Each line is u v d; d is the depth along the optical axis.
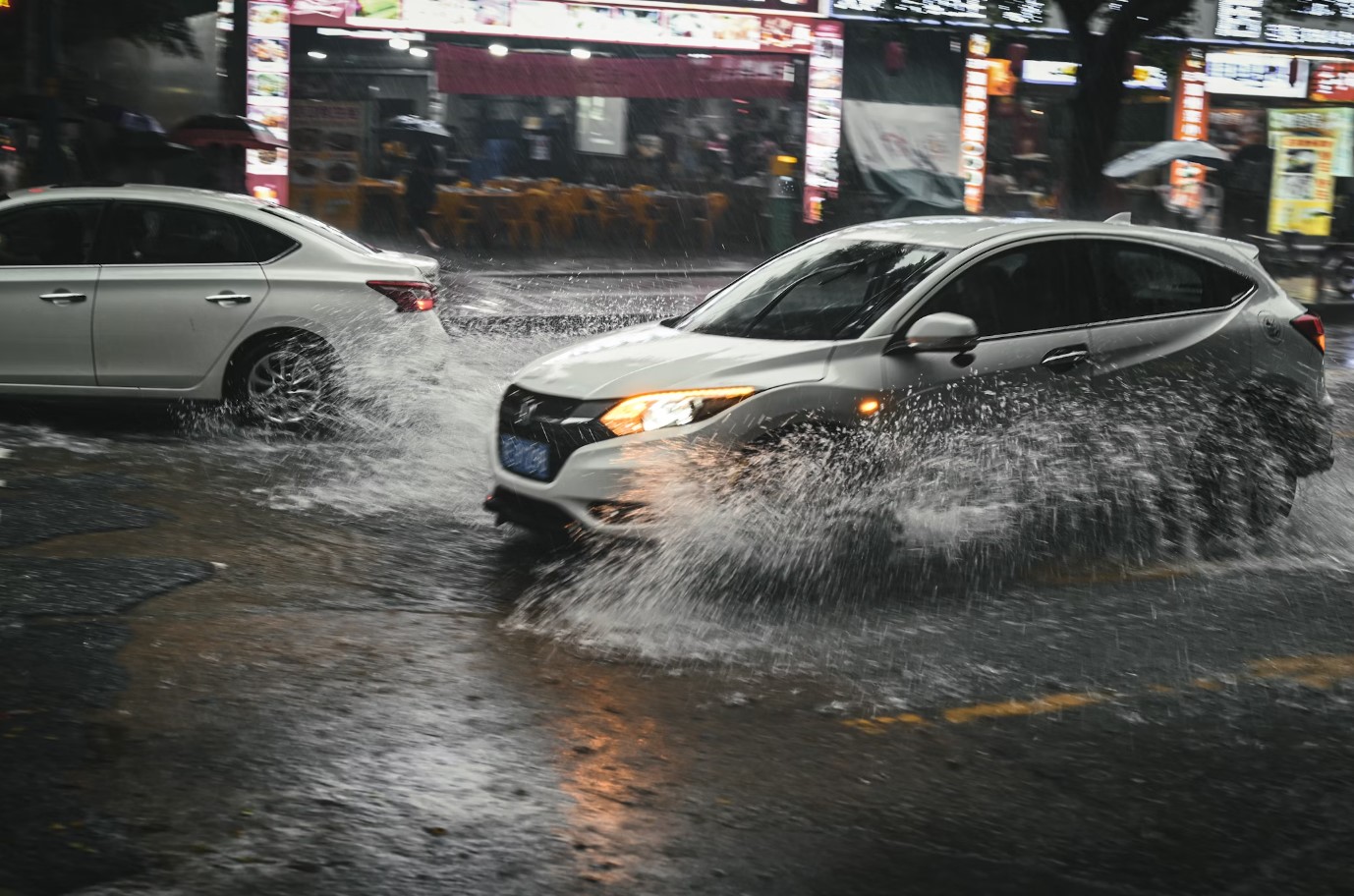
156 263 10.37
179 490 8.65
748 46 27.52
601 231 27.02
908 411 7.20
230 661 5.73
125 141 20.69
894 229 8.18
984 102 29.17
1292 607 7.03
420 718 5.25
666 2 26.91
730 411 6.84
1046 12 25.17
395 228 25.95
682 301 20.17
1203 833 4.59
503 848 4.29
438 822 4.43
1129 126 31.42
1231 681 5.96
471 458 9.86
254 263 10.47
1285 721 5.54
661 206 27.38
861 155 28.56
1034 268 7.78
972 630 6.50
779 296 7.88
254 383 10.45
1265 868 4.38
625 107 28.44
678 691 5.65
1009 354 7.51
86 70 22.58
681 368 7.00
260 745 4.94
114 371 10.29
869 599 6.90
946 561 7.52
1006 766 5.05
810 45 27.88
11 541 7.30
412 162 25.58
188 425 10.60
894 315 7.32
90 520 7.84
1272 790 4.93
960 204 28.92
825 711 5.49
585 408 6.94
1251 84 31.28
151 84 23.44
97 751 4.82
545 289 20.84
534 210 26.20
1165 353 7.96
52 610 6.23
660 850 4.32
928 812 4.67
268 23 24.72
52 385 10.27
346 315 10.49
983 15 26.91
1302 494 9.55
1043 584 7.28
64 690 5.33
